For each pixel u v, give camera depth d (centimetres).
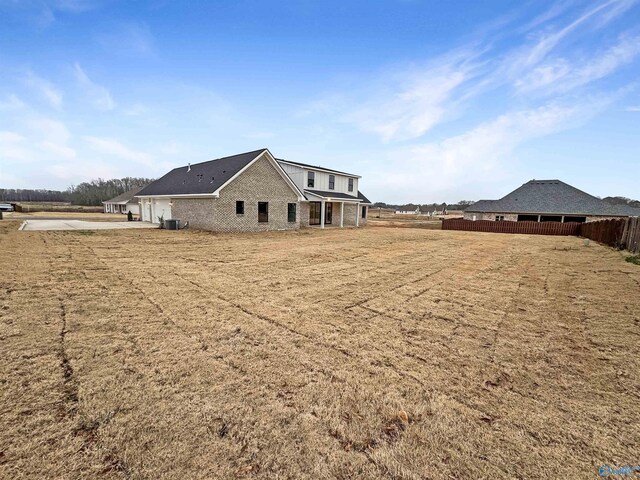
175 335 362
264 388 259
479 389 267
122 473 170
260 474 173
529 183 3422
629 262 955
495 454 193
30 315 409
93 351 315
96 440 194
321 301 512
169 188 2173
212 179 1823
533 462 187
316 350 333
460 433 212
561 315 464
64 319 399
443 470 180
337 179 2719
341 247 1220
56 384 254
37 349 315
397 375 287
